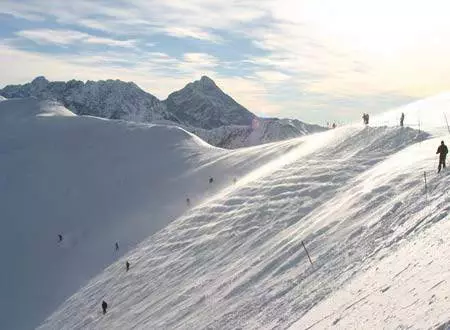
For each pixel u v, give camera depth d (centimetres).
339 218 2547
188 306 2739
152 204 6750
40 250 6238
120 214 6775
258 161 6819
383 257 1571
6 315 4953
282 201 3769
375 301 1132
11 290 5400
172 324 2588
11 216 7225
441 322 767
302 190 3756
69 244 6238
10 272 5781
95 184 8000
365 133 4475
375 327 956
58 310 4603
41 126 10962
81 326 3712
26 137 10412
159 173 7894
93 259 5694
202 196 6406
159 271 3903
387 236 1828
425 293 957
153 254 4478
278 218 3491
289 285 2072
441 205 1711
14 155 9438
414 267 1189
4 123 11494
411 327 834
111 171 8412
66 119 11388
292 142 7156
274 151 7000
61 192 7881
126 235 6019
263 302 2072
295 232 2877
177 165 8150
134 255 4859
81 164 8838
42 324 4397
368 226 2133
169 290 3319
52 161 9056
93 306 4044
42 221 7000
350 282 1539
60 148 9669
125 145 9500
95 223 6694
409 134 3856
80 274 5456
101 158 8975
